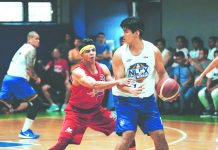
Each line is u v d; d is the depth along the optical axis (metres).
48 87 17.02
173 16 17.73
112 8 18.64
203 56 15.27
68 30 18.31
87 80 6.87
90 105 7.55
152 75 6.53
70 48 17.12
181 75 15.45
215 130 11.96
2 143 10.34
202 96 14.92
